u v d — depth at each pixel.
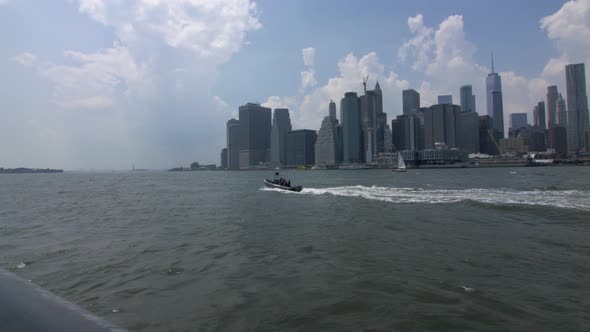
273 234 19.59
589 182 59.16
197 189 64.19
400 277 11.80
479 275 11.88
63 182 110.75
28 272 13.01
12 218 27.98
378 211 27.80
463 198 34.78
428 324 8.56
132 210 32.34
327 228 21.05
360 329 8.40
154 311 9.51
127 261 14.35
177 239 18.62
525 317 8.83
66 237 19.62
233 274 12.49
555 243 16.30
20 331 1.68
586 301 9.66
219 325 8.69
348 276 12.03
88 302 10.17
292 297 10.29
